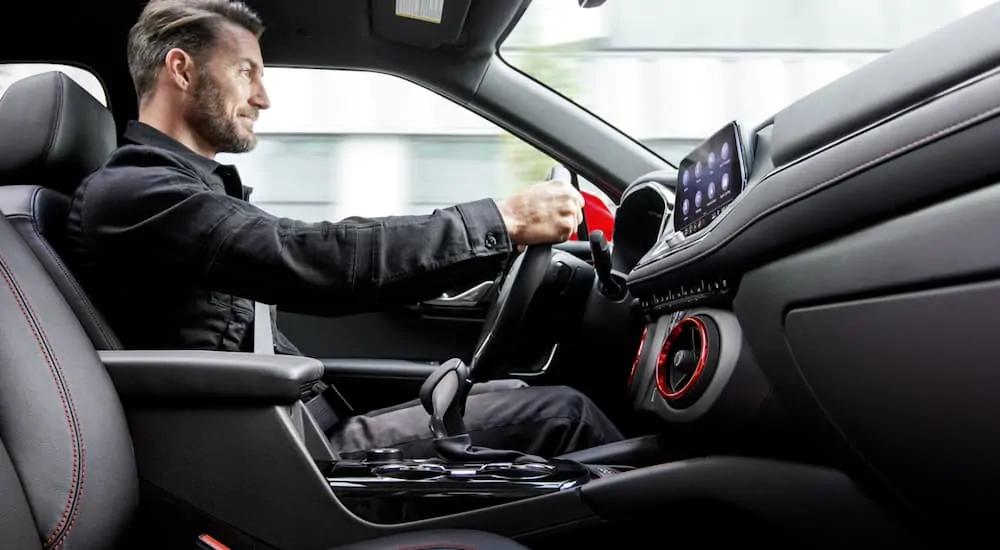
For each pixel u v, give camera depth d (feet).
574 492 3.02
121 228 3.66
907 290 2.04
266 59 6.66
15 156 4.02
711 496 2.79
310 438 3.85
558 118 6.34
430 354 6.78
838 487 2.65
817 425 2.55
